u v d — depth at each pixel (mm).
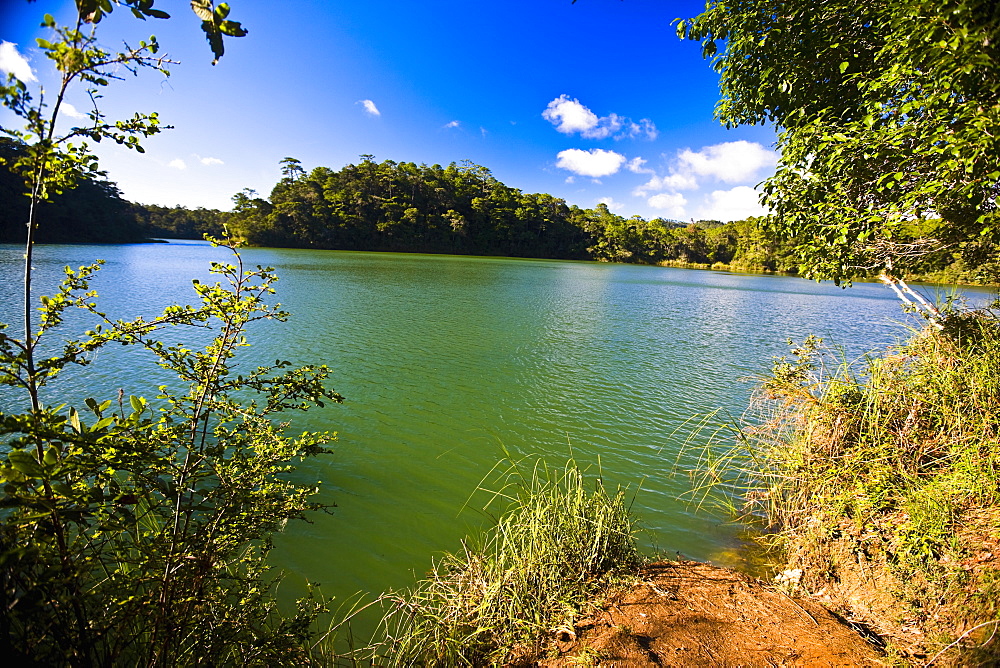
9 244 46969
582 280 45656
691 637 2852
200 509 2057
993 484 3412
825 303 33031
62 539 1713
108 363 9531
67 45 1535
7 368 1708
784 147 5211
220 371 2180
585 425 7887
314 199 87500
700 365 12570
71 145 1703
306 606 3227
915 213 4516
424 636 3074
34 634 1730
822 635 2906
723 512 5145
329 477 5746
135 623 2164
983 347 4715
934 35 3549
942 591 3021
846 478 4262
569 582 3398
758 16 5516
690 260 108750
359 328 15055
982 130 3342
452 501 5348
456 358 12055
